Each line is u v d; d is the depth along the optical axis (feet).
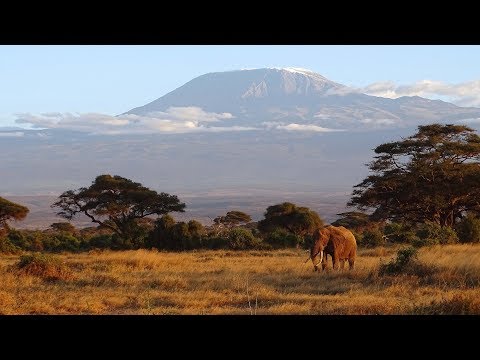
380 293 57.72
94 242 171.22
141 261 92.94
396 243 147.84
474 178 174.50
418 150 183.21
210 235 166.71
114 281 67.92
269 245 152.46
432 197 175.63
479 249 103.50
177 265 93.25
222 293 59.31
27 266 70.13
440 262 70.85
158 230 161.17
